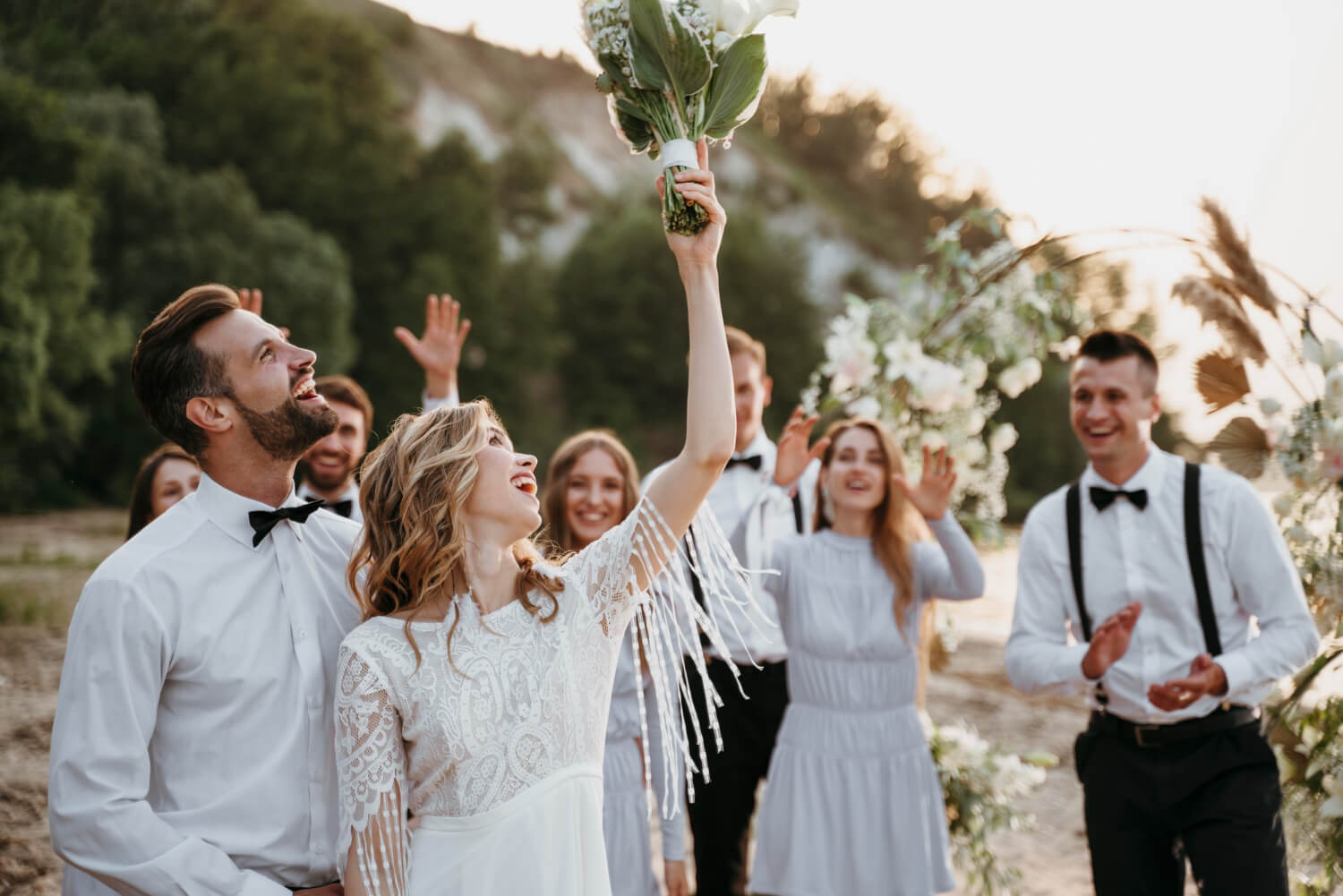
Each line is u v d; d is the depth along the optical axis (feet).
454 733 6.33
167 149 131.64
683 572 7.15
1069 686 10.40
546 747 6.46
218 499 6.91
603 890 6.56
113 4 141.18
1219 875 9.57
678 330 160.15
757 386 15.62
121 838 6.02
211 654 6.54
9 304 86.53
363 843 6.18
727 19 6.73
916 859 11.97
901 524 12.50
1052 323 14.96
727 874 13.41
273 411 6.83
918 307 15.43
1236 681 9.54
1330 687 10.88
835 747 12.12
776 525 14.88
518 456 7.00
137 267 110.63
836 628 12.21
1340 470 10.22
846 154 313.73
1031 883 14.84
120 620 6.32
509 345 150.51
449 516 6.58
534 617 6.69
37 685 22.94
